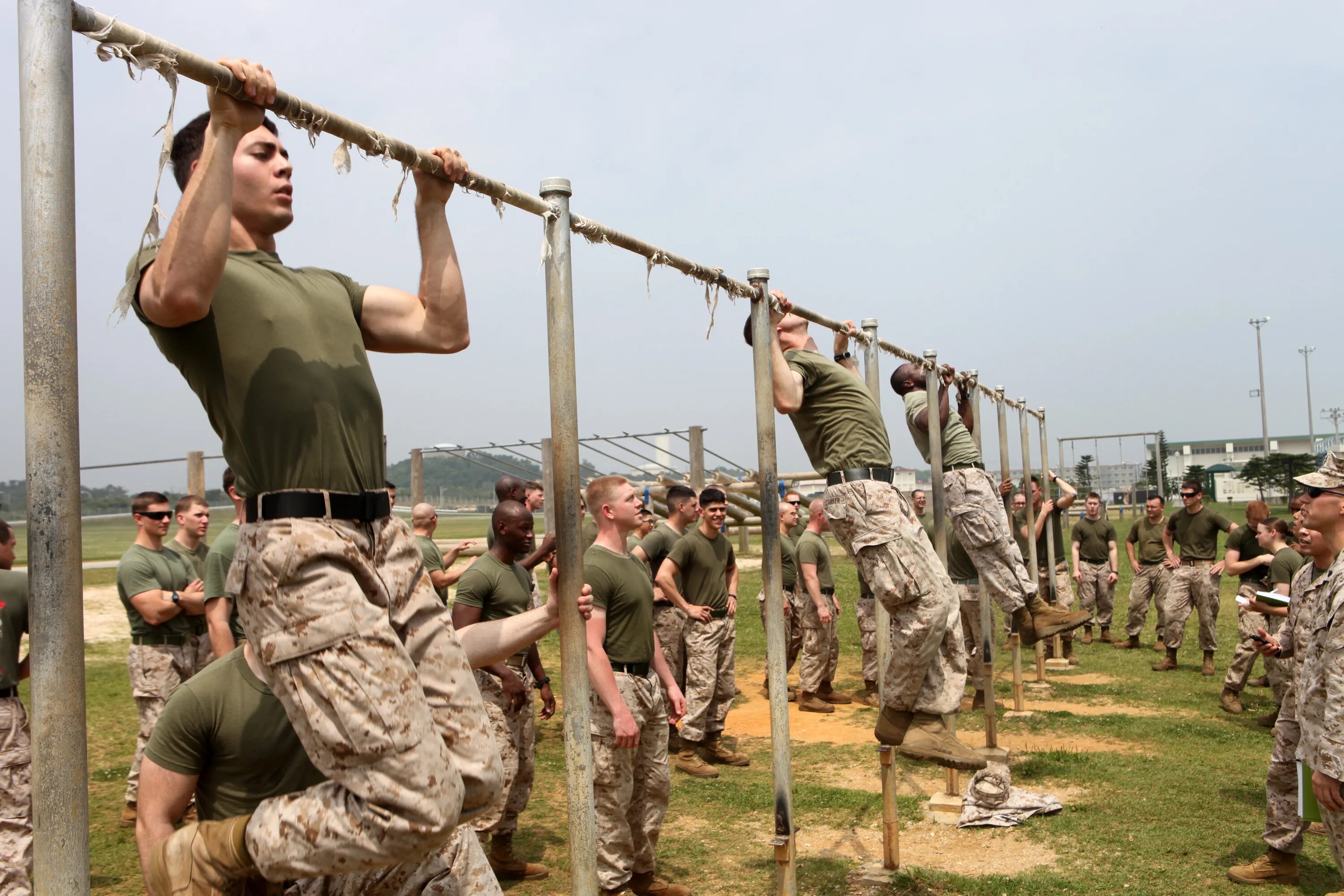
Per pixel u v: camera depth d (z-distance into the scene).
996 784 6.29
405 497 48.91
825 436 5.15
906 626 5.04
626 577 5.06
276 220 2.49
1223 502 69.44
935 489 6.12
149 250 2.17
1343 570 4.18
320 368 2.30
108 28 1.90
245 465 2.23
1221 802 6.54
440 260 2.68
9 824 4.64
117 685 11.07
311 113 2.28
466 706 2.47
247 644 2.76
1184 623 11.62
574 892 3.04
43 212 1.77
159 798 2.62
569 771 3.04
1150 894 5.07
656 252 3.71
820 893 5.19
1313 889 5.10
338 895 2.67
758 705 10.35
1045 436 11.59
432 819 2.18
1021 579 7.06
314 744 2.15
